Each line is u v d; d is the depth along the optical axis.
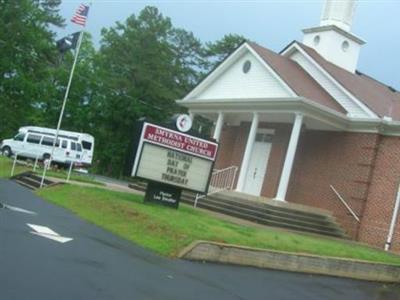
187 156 18.45
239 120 29.44
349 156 23.69
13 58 53.94
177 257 12.19
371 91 26.72
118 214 15.65
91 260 9.90
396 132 22.36
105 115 57.38
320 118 23.23
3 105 54.31
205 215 18.31
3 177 26.81
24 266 8.39
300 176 25.50
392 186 22.00
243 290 10.34
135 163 17.70
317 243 16.52
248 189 27.77
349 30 30.66
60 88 60.66
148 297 8.19
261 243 14.11
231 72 27.55
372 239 22.09
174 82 59.69
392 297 13.73
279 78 24.38
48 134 39.34
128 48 58.00
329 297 11.79
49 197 19.77
